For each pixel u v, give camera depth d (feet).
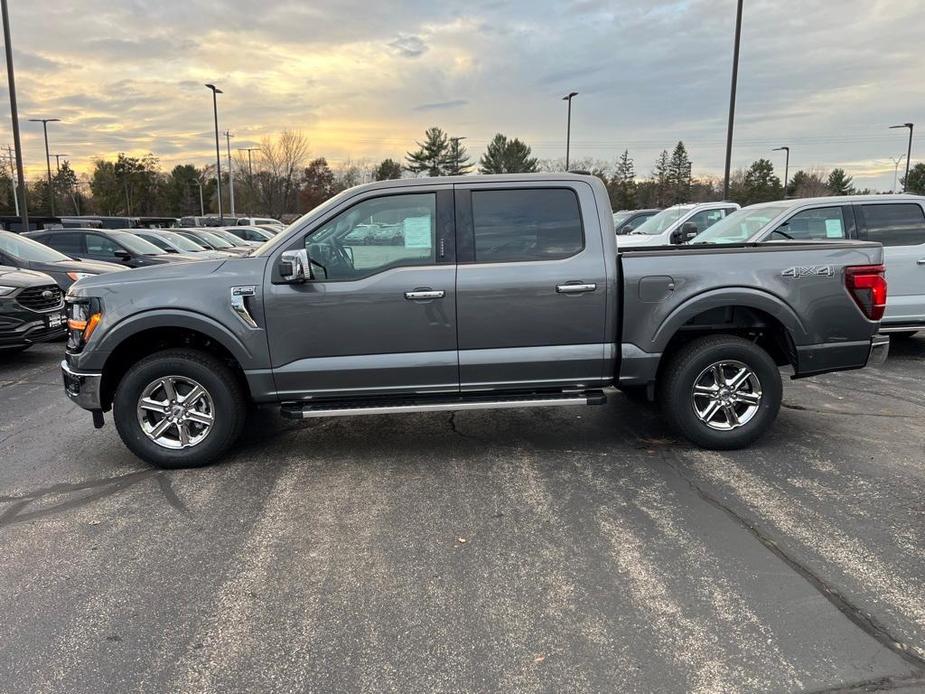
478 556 11.00
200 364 14.58
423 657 8.51
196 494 13.70
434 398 15.10
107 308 14.29
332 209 14.42
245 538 11.76
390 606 9.64
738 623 9.08
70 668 8.38
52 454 16.25
